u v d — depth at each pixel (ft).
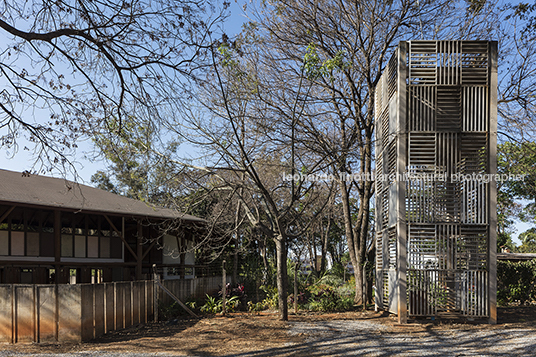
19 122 28.35
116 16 28.45
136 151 37.01
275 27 58.75
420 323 41.98
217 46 30.66
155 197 46.03
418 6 56.75
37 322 33.58
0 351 30.22
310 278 84.33
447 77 43.68
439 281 43.04
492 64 43.50
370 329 38.99
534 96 54.60
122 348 31.32
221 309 53.47
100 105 31.63
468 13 56.44
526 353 28.96
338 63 41.19
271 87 53.06
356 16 58.03
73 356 28.32
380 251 52.75
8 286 33.96
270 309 56.80
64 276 60.29
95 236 64.34
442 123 43.52
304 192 46.29
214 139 43.27
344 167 53.47
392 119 46.88
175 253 76.02
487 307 42.04
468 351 29.84
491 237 42.52
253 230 65.16
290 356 28.66
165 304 51.03
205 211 76.02
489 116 43.37
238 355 29.04
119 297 40.34
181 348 31.37
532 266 62.85
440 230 42.65
